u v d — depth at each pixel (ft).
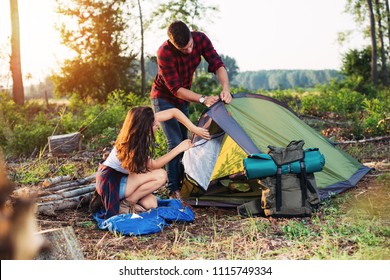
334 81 96.22
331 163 20.62
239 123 18.43
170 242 15.03
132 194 16.96
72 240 11.59
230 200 18.93
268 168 16.58
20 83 70.13
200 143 19.74
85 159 29.30
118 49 90.27
